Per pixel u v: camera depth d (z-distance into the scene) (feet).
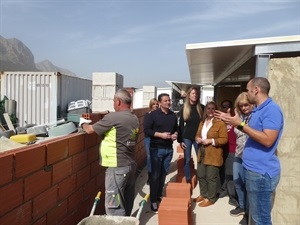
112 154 11.04
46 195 9.07
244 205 14.46
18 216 7.66
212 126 15.57
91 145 13.17
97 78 22.86
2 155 7.16
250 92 9.84
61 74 38.32
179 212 12.20
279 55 13.87
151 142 15.87
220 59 20.03
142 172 23.67
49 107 37.68
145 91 51.08
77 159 11.51
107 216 9.32
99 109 22.93
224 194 17.85
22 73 37.93
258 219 9.70
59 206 9.96
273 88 12.45
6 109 36.35
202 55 18.06
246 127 9.34
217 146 15.79
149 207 16.15
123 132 11.03
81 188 12.00
